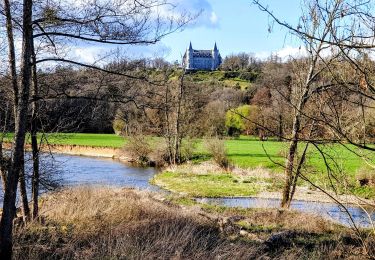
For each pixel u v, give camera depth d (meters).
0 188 15.38
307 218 13.27
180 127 41.84
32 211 10.84
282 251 10.19
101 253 8.30
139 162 45.19
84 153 55.03
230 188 28.94
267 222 13.52
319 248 9.98
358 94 3.63
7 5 8.40
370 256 4.45
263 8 3.53
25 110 7.21
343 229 11.69
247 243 10.40
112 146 54.00
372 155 4.23
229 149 50.88
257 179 32.34
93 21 7.52
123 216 11.12
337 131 3.58
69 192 14.50
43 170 11.64
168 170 37.12
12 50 9.21
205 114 41.06
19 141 7.14
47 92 10.16
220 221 12.73
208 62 136.88
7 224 6.96
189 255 8.56
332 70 3.83
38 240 8.47
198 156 44.53
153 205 12.99
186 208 15.91
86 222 10.34
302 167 10.56
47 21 7.79
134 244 8.68
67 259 8.14
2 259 6.88
